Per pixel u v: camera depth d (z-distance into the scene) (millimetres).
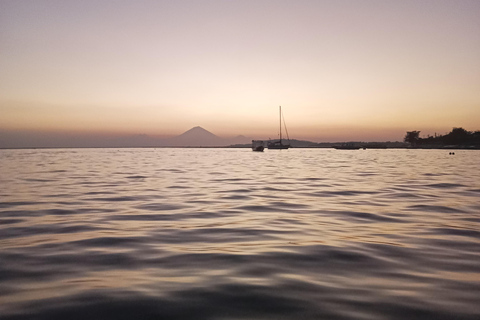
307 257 6305
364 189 17812
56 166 40594
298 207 12312
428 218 10281
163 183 20875
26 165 42625
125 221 9867
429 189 17797
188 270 5582
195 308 4168
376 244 7258
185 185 19797
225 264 5891
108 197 14875
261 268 5680
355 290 4738
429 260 6141
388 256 6379
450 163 48781
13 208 12023
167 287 4828
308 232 8453
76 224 9406
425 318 3920
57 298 4453
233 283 4988
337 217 10469
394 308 4176
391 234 8211
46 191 16938
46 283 5000
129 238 7820
